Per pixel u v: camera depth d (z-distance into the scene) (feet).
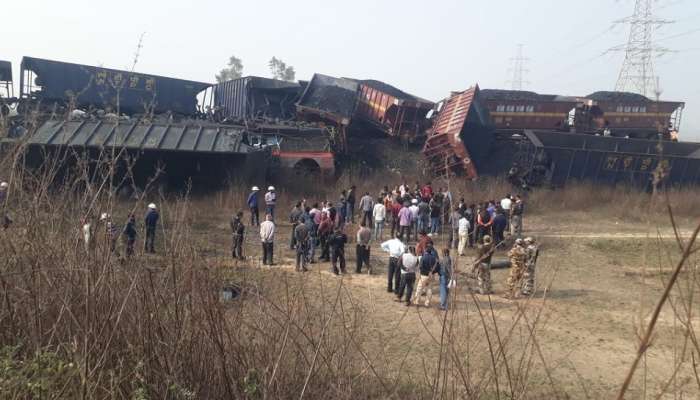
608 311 38.06
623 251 59.26
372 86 106.01
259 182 77.61
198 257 12.74
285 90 103.60
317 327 15.11
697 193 82.53
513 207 65.46
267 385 11.89
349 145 97.25
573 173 88.33
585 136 87.76
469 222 61.21
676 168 85.97
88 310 11.50
